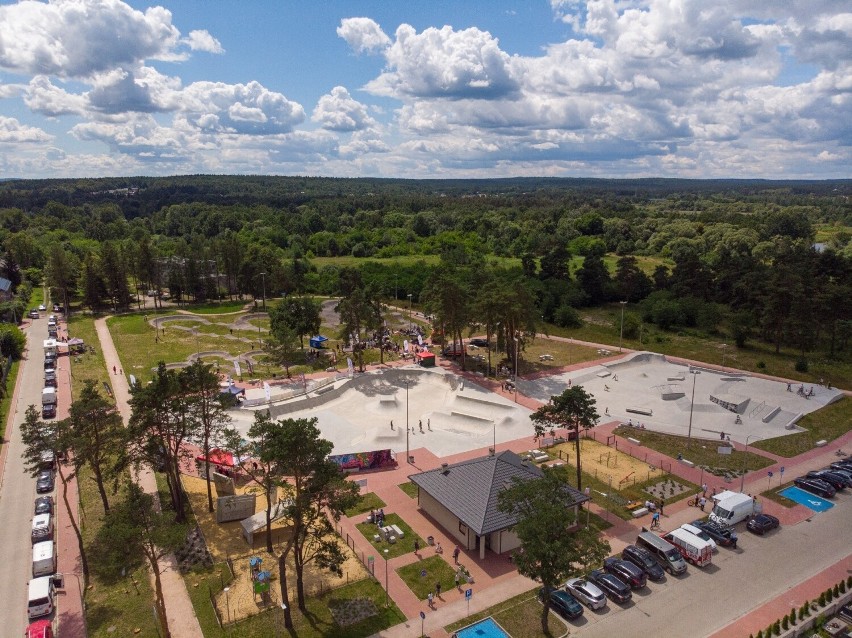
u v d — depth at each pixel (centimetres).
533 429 7900
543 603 4241
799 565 4988
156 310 16038
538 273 18162
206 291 17875
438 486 5591
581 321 14275
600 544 4041
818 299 11162
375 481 6456
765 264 17538
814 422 8194
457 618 4266
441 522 5531
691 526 5306
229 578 4703
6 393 9262
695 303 14075
